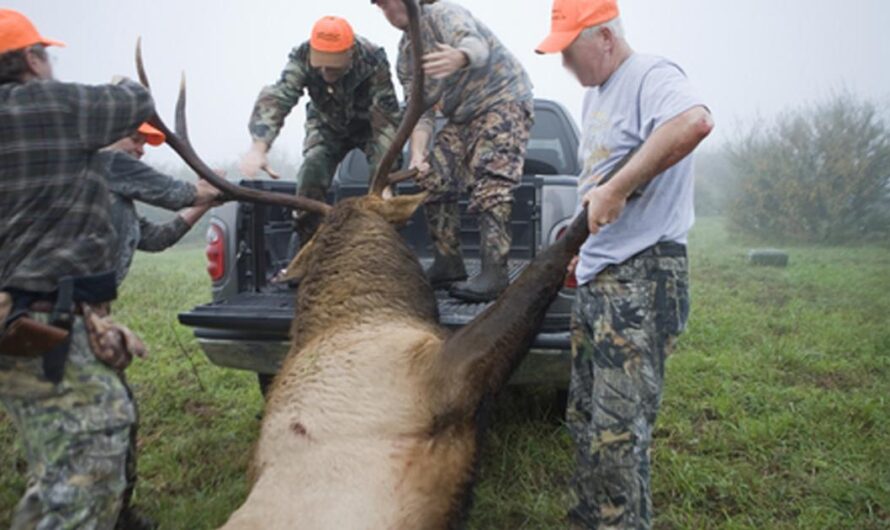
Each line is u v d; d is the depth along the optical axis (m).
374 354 3.02
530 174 6.86
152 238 3.93
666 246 3.12
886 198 16.61
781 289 10.35
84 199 2.76
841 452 4.54
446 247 4.52
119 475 2.87
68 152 2.70
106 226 2.86
